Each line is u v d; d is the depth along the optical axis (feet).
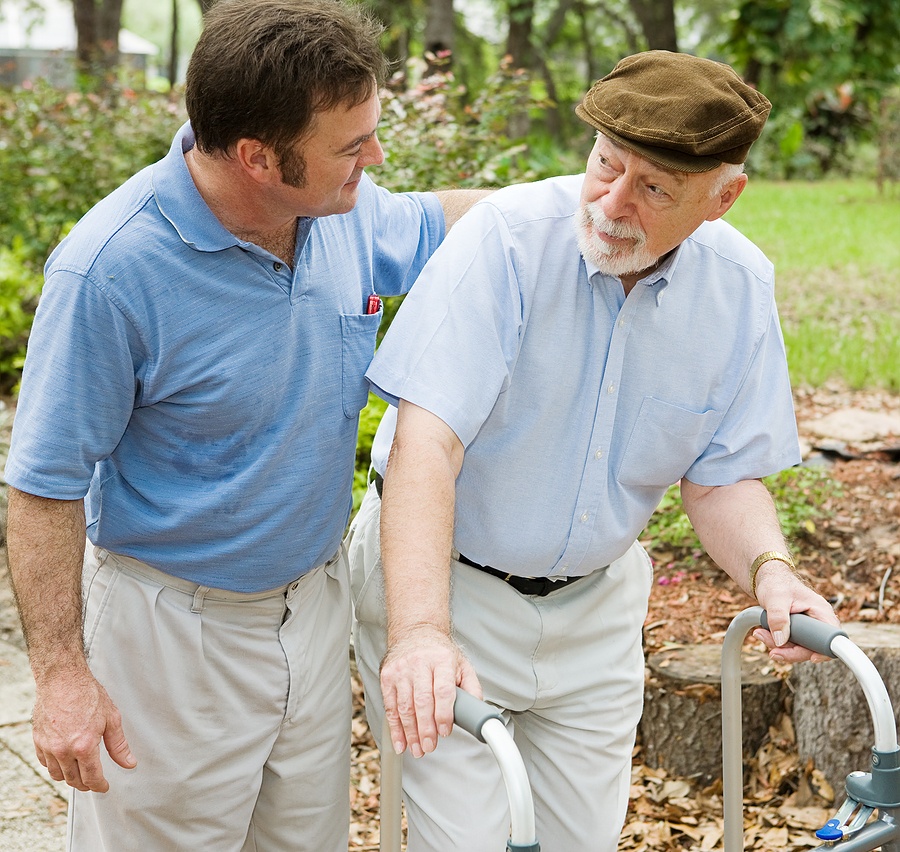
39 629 6.02
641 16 58.90
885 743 5.23
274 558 6.57
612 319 6.45
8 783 10.56
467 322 6.23
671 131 5.68
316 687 7.09
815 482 14.85
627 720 7.40
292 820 7.39
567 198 6.48
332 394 6.53
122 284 5.81
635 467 6.79
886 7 58.08
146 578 6.55
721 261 6.66
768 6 55.72
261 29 5.47
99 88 29.40
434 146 15.80
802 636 5.75
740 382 6.84
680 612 12.66
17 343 21.77
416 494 5.88
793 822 10.22
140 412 6.28
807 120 57.82
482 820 6.75
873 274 27.91
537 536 6.71
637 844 10.29
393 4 53.16
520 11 52.24
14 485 5.98
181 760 6.72
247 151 5.63
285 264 6.15
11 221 23.94
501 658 6.98
